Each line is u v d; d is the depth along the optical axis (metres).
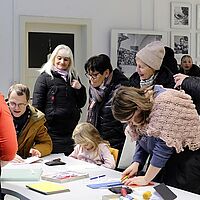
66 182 2.63
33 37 5.74
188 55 6.12
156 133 2.32
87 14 5.88
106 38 6.01
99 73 3.57
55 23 5.73
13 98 3.34
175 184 2.50
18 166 3.09
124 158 3.00
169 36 6.34
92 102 3.70
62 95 4.22
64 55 4.25
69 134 4.26
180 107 2.34
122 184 2.54
